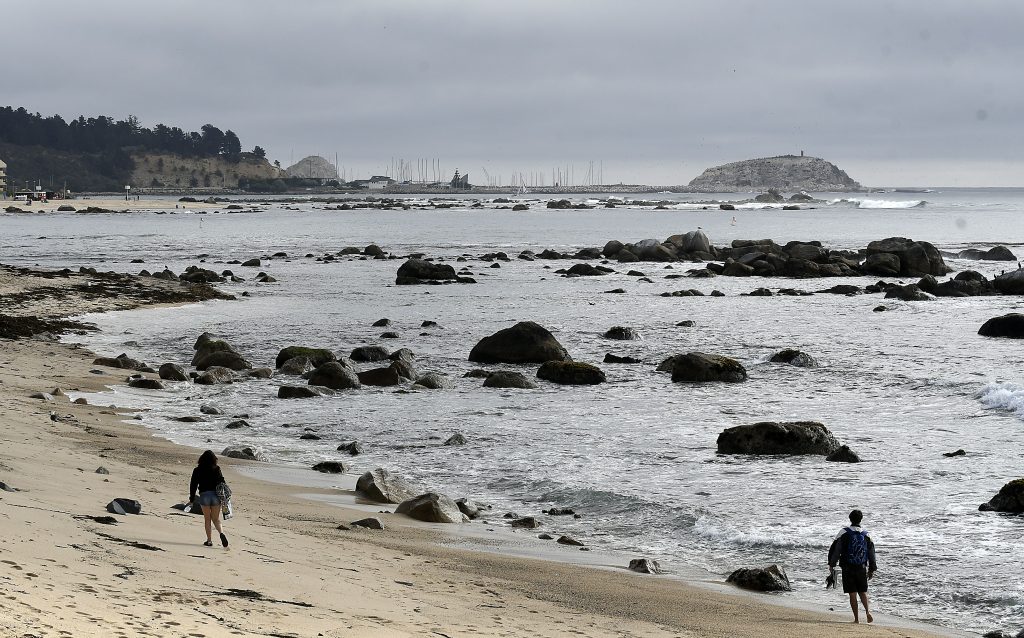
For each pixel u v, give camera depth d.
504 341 56.34
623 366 55.31
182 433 37.09
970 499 29.02
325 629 15.30
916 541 25.05
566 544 24.98
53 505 21.33
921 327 70.88
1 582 14.36
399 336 66.31
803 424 35.38
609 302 87.94
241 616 15.23
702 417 41.81
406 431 38.78
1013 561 23.36
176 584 16.52
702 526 26.52
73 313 73.31
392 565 21.17
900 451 35.50
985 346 61.59
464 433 38.44
